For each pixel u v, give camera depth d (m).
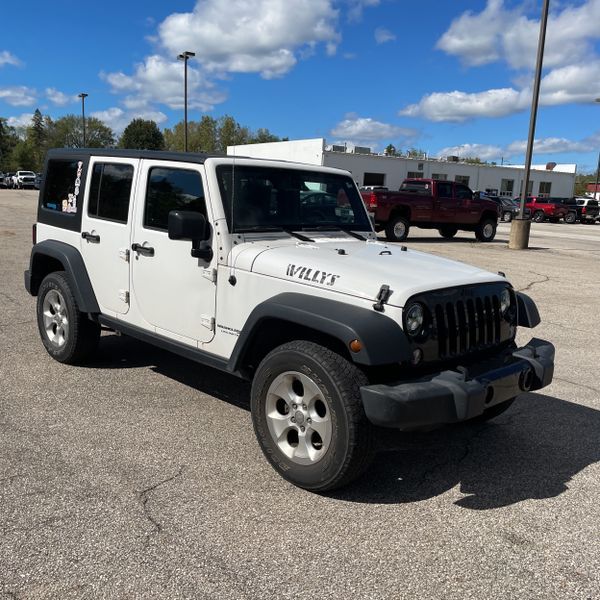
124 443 3.98
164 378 5.27
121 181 4.75
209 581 2.64
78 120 110.12
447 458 4.04
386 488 3.58
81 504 3.21
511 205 40.41
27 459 3.70
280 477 3.62
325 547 2.94
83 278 5.10
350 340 3.12
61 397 4.75
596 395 5.43
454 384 3.22
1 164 113.69
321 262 3.64
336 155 45.94
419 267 3.81
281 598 2.55
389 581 2.70
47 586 2.56
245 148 53.19
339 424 3.23
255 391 3.64
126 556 2.79
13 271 10.35
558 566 2.87
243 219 4.06
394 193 19.28
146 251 4.44
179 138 98.44
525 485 3.69
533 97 18.16
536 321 4.21
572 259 16.58
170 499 3.31
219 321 3.99
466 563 2.86
